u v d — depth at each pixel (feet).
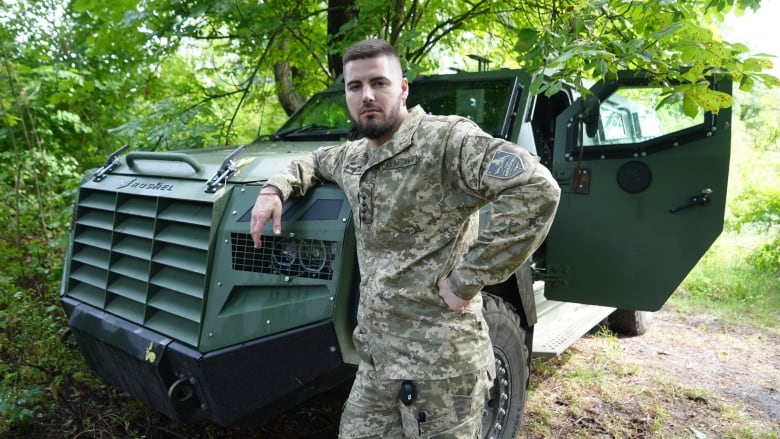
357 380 6.35
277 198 6.89
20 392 9.89
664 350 16.42
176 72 20.67
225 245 7.47
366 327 6.14
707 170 10.15
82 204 9.73
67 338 10.20
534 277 11.80
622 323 17.42
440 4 16.84
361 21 14.21
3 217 16.33
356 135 11.12
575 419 11.61
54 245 13.60
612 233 10.90
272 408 7.43
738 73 9.25
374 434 6.18
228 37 16.39
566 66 10.02
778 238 27.12
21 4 20.44
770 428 11.58
